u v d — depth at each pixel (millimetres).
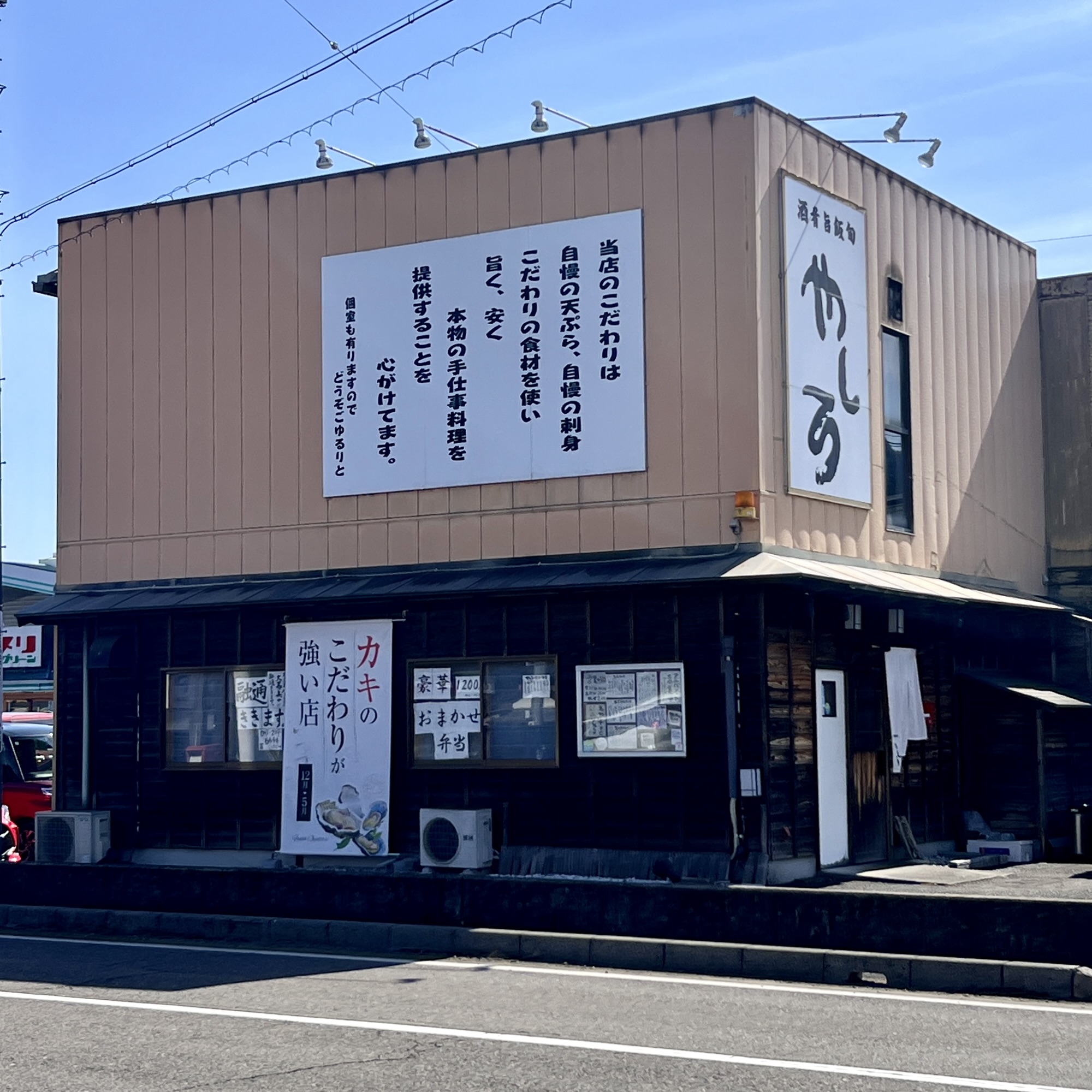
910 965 11242
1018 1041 8953
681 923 12719
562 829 17109
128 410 20719
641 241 17156
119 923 14906
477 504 18016
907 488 19531
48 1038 9180
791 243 17109
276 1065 8320
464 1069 8195
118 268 20969
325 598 18000
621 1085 7770
